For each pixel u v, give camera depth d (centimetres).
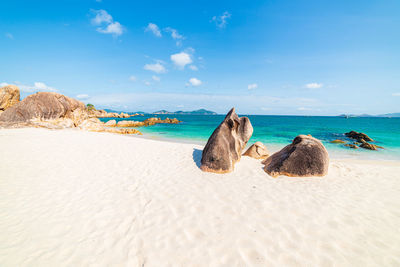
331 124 4816
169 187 551
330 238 342
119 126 3766
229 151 709
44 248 310
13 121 1741
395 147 1527
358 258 297
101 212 418
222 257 299
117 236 345
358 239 340
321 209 438
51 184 542
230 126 780
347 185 582
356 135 2020
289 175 642
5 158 720
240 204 457
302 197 496
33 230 351
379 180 631
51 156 780
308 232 357
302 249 315
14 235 335
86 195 492
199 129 3291
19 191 492
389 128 3444
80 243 325
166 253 307
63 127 1830
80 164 716
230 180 608
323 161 650
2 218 380
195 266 283
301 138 722
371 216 412
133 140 1220
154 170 688
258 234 351
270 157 773
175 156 857
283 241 334
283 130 3048
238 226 374
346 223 386
